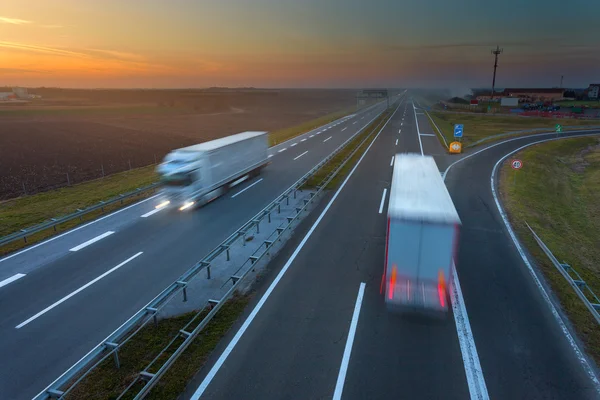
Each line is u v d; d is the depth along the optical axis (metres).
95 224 18.42
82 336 10.00
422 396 7.89
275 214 19.72
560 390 8.08
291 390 8.05
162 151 48.50
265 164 29.64
